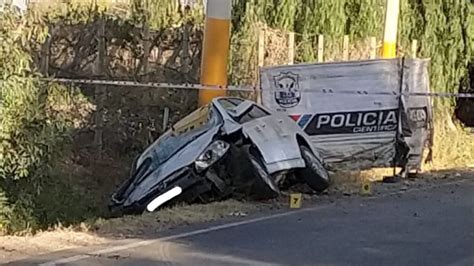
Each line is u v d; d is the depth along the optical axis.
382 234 9.80
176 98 18.75
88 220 11.45
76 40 17.70
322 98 15.23
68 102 16.34
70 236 9.33
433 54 21.52
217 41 15.08
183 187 12.09
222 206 11.41
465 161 19.31
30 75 11.81
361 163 15.38
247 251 8.69
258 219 10.66
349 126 15.30
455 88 22.23
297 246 9.01
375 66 15.36
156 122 18.30
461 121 24.08
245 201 12.01
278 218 10.77
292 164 12.35
